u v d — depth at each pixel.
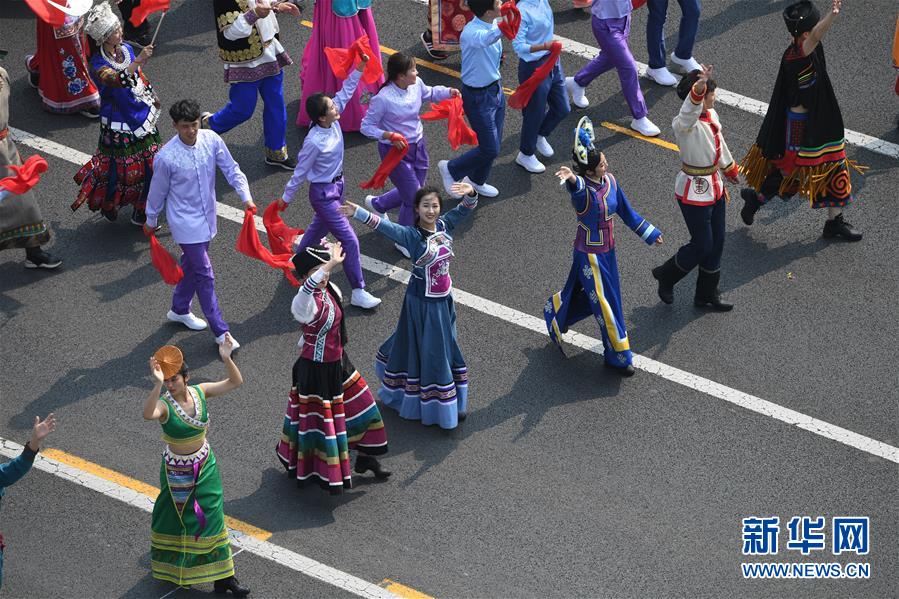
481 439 29.67
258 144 38.72
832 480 28.80
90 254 34.78
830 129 33.91
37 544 26.97
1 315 32.72
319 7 37.41
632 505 28.09
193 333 32.38
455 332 29.25
